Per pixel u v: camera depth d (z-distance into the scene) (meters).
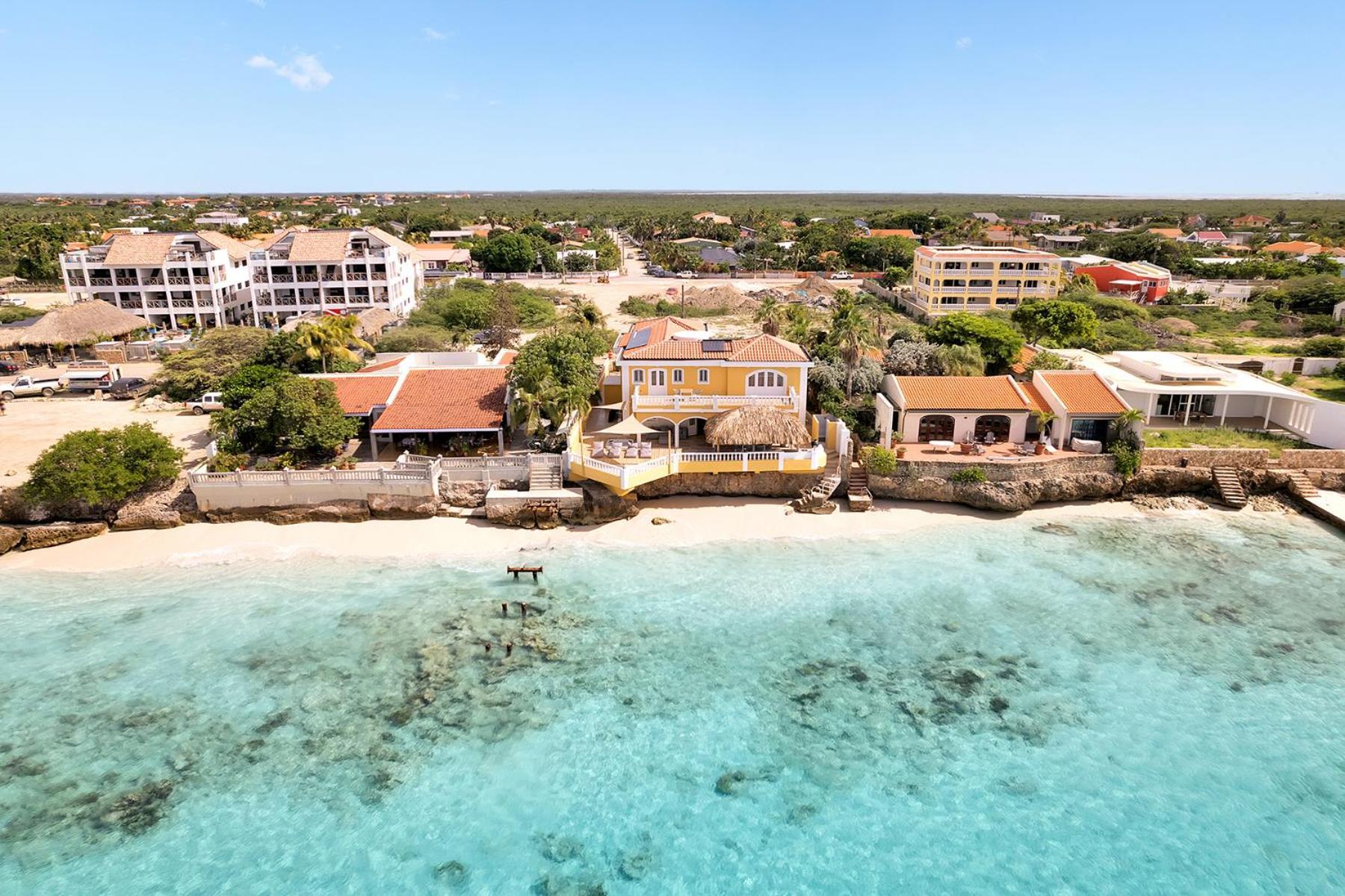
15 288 131.62
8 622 36.34
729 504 49.09
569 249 183.12
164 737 29.48
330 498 46.53
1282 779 27.95
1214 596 39.44
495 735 29.86
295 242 100.38
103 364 78.69
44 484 43.66
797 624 36.88
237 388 53.53
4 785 27.19
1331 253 163.38
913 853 25.12
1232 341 92.19
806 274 156.12
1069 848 25.31
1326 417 55.06
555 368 54.03
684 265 166.00
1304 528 47.06
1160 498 50.53
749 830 25.94
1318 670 33.69
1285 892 23.80
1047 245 195.62
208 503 46.00
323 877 24.14
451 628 36.31
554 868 24.56
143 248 95.19
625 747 29.31
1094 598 39.16
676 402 51.22
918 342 65.44
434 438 53.19
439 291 114.88
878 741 29.72
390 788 27.42
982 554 43.59
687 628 36.47
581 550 43.66
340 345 63.38
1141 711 31.23
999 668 33.81
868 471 49.47
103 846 25.08
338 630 36.03
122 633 35.59
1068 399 52.09
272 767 28.22
